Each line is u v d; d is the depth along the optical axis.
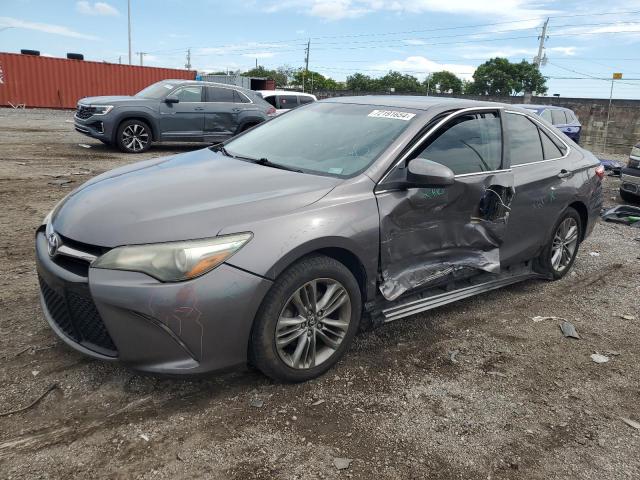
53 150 12.02
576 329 4.13
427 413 2.92
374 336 3.76
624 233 7.32
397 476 2.44
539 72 81.19
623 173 8.98
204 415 2.76
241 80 32.28
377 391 3.09
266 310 2.81
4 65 24.50
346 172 3.37
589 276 5.39
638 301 4.79
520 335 3.96
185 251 2.60
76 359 3.15
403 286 3.46
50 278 2.80
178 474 2.36
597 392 3.27
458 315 4.24
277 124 4.36
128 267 2.57
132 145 12.24
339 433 2.70
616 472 2.57
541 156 4.64
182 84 12.71
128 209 2.86
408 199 3.38
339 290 3.13
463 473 2.49
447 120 3.79
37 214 6.43
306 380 3.11
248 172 3.42
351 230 3.07
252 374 3.16
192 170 3.52
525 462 2.60
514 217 4.24
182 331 2.60
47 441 2.49
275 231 2.81
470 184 3.72
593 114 25.53
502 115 4.32
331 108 4.26
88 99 12.43
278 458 2.49
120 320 2.57
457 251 3.82
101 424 2.63
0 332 3.41
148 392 2.90
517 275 4.64
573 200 4.86
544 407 3.07
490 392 3.17
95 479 2.30
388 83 96.88
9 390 2.84
